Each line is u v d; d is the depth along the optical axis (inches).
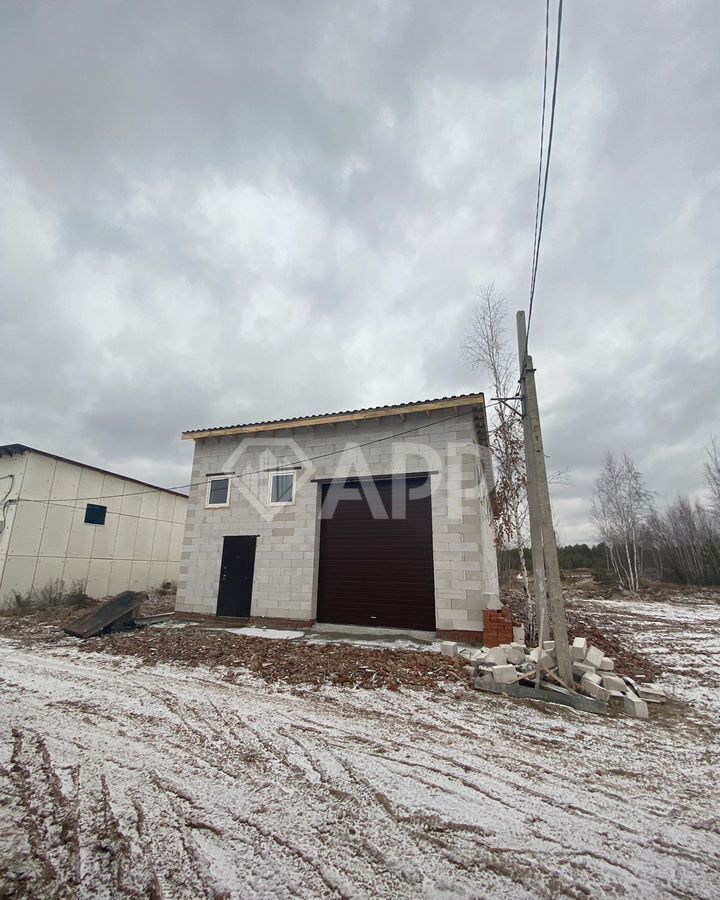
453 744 160.4
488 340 451.2
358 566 384.5
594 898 89.0
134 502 714.8
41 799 123.6
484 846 104.7
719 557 1075.9
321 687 222.7
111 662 275.4
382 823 113.2
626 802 124.6
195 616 422.3
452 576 338.6
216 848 103.2
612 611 641.6
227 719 182.5
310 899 88.3
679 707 206.8
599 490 1245.1
